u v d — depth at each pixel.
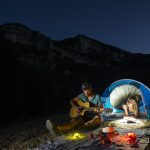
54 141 7.84
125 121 9.52
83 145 7.25
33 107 21.16
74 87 33.25
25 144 10.38
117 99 10.85
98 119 9.40
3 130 13.87
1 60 19.34
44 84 24.09
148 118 9.95
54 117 18.83
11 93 18.86
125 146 6.93
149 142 7.23
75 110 9.53
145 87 10.21
